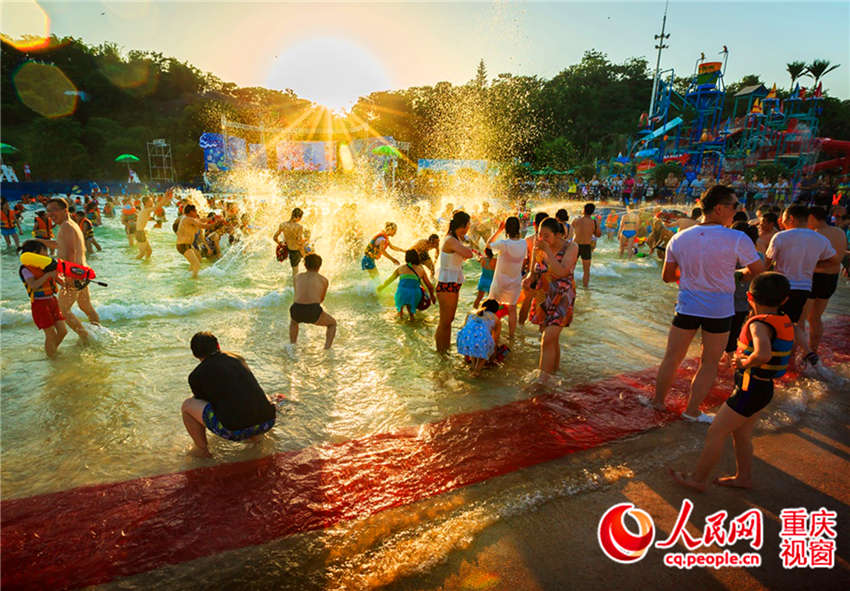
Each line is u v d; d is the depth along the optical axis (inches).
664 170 1501.0
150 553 106.5
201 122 2807.6
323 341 243.6
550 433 158.9
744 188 1226.0
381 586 97.9
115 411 169.3
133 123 3171.8
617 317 302.7
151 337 243.0
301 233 359.9
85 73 3280.0
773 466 141.6
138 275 387.2
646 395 189.3
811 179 1350.9
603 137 3019.2
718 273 156.2
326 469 138.2
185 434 156.4
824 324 298.0
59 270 212.5
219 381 138.1
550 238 187.2
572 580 99.7
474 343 203.6
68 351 222.7
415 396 185.3
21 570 101.2
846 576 101.8
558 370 213.0
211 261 453.1
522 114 2367.1
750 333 120.3
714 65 1670.8
